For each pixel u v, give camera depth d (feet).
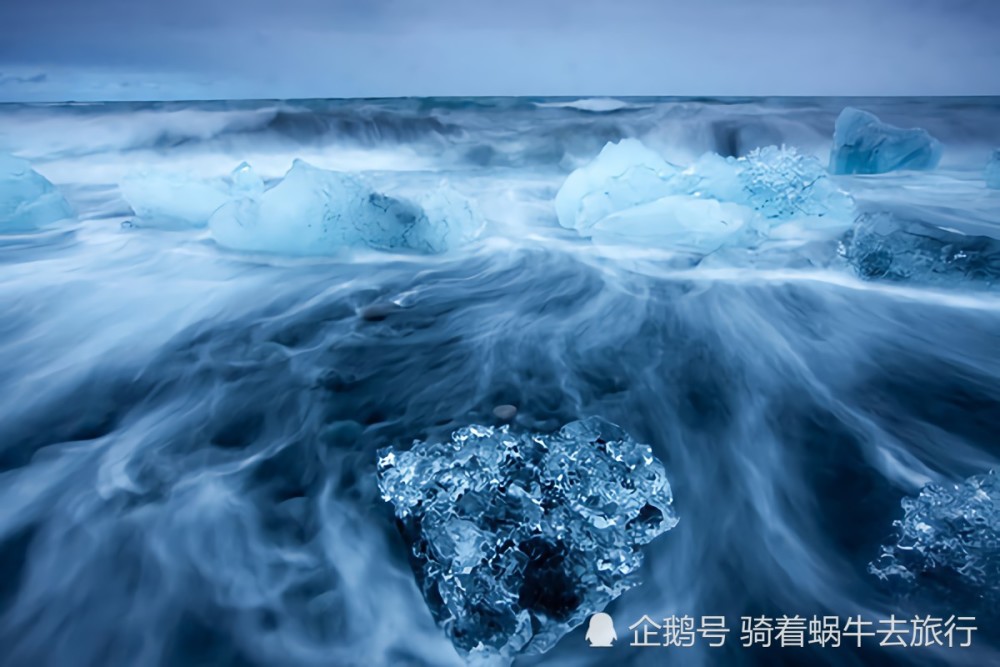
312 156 36.29
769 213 17.46
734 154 37.93
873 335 11.78
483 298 14.05
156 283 14.70
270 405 9.68
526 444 7.54
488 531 6.18
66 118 38.29
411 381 10.36
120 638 5.92
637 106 42.42
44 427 9.13
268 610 6.20
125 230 18.60
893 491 7.50
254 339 11.91
